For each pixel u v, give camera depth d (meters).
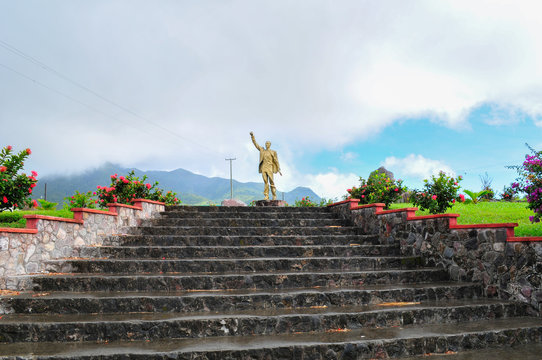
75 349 4.52
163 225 10.65
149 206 11.30
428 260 8.42
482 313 6.15
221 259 7.73
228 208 12.18
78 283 6.38
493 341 5.32
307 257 8.51
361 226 10.81
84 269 7.23
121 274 7.02
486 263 7.13
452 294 6.85
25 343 4.82
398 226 9.35
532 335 5.56
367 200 14.76
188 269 7.38
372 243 9.89
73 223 8.09
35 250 6.98
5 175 8.34
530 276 6.41
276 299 6.00
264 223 10.84
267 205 14.69
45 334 4.89
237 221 10.73
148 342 4.84
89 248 8.06
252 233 10.00
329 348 4.69
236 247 8.44
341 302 6.19
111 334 4.93
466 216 11.82
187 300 5.73
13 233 6.47
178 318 5.18
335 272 7.41
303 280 6.91
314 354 4.65
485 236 7.20
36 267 6.99
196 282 6.54
